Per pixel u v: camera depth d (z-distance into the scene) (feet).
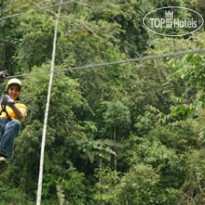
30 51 98.84
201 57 45.47
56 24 81.56
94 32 74.18
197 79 46.70
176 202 90.27
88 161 104.78
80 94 94.12
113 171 94.53
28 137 88.63
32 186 96.43
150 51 105.09
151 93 102.32
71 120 96.37
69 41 87.40
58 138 95.25
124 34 115.55
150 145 94.27
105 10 73.20
